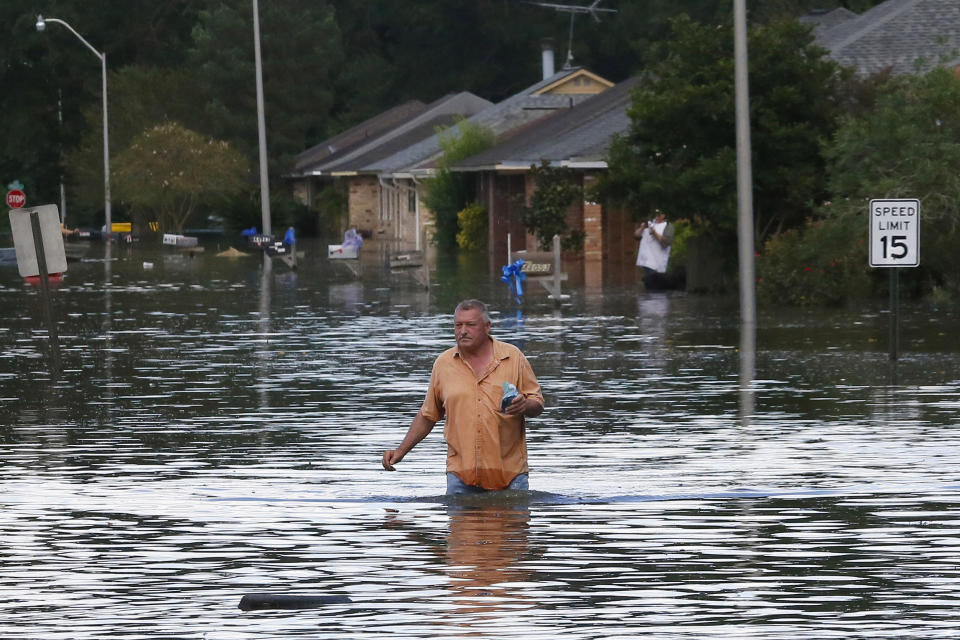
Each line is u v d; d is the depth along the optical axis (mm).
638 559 26016
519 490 31234
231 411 46000
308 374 55406
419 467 35906
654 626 21906
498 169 153375
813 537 27656
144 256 161500
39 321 80000
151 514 30406
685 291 97625
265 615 22703
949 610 22641
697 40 95875
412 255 103375
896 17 116312
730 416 43688
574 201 143375
